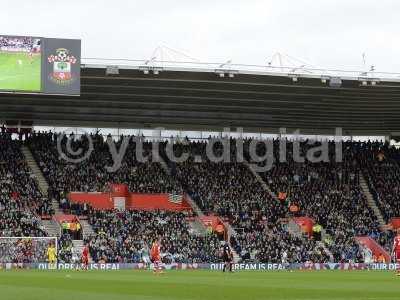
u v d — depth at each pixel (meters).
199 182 79.12
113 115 78.94
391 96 71.00
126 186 76.19
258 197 78.25
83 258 61.50
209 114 79.06
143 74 63.09
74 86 60.59
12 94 68.06
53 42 60.34
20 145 79.00
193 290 30.62
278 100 72.88
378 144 87.69
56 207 71.81
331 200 79.31
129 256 66.25
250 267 67.38
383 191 81.94
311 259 70.25
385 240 74.38
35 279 42.06
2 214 68.69
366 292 29.84
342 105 75.19
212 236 70.62
